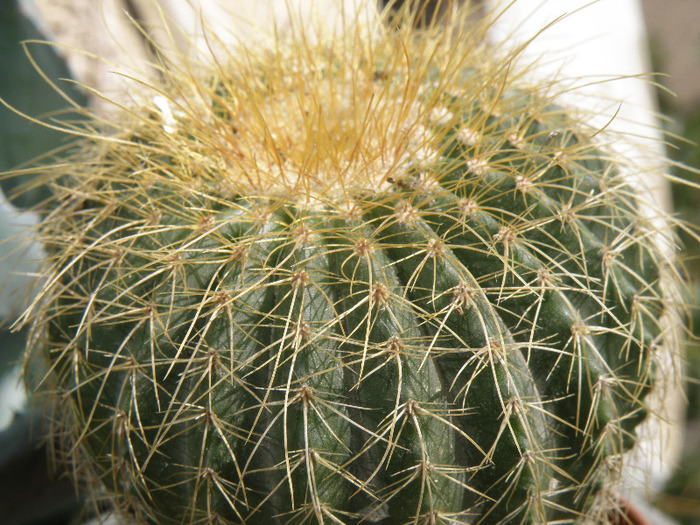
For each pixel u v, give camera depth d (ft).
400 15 0.76
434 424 0.55
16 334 0.78
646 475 0.69
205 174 0.61
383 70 0.71
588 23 1.14
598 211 0.64
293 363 0.54
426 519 0.56
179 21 0.96
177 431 0.57
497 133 0.64
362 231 0.59
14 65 0.81
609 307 0.61
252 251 0.57
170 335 0.57
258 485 0.57
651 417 0.68
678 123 1.63
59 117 0.84
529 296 0.58
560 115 0.68
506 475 0.57
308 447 0.55
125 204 0.62
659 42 1.77
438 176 0.61
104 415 0.62
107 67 0.95
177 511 0.60
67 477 0.80
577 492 0.62
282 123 0.69
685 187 1.50
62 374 0.64
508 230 0.58
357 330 0.56
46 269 0.69
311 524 0.56
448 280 0.56
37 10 0.83
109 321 0.60
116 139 0.67
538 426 0.58
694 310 1.31
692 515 1.14
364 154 0.63
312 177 0.62
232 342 0.55
